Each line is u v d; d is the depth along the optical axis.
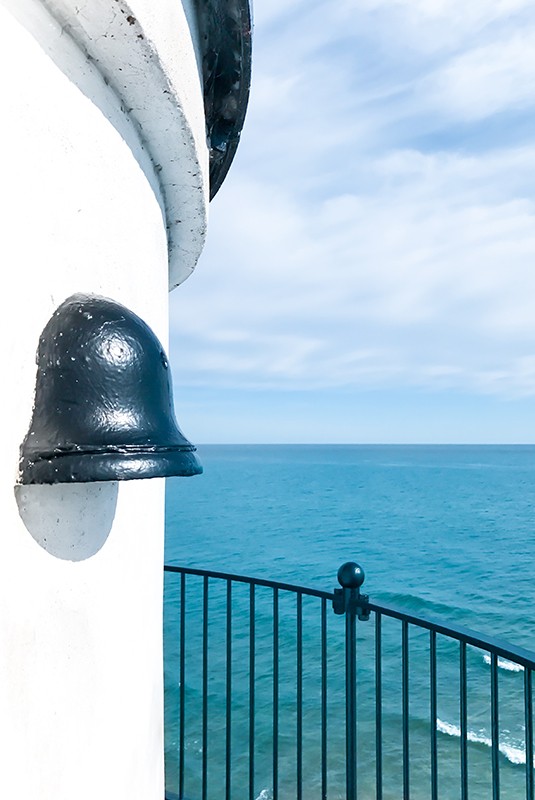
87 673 1.06
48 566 0.95
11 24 0.89
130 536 1.25
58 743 0.97
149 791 1.38
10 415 0.87
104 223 1.10
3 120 0.86
